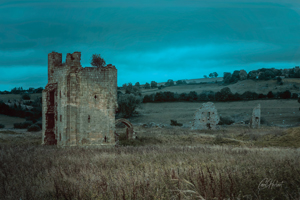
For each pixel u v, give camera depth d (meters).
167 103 132.12
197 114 71.88
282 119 92.00
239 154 25.61
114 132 40.47
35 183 16.31
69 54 38.84
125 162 21.77
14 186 15.43
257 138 48.75
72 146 37.41
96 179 15.63
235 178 14.36
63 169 19.47
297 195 11.95
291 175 14.63
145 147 35.66
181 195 12.15
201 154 25.31
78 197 12.84
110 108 40.16
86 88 39.00
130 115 111.81
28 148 33.88
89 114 39.03
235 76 192.88
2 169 20.11
